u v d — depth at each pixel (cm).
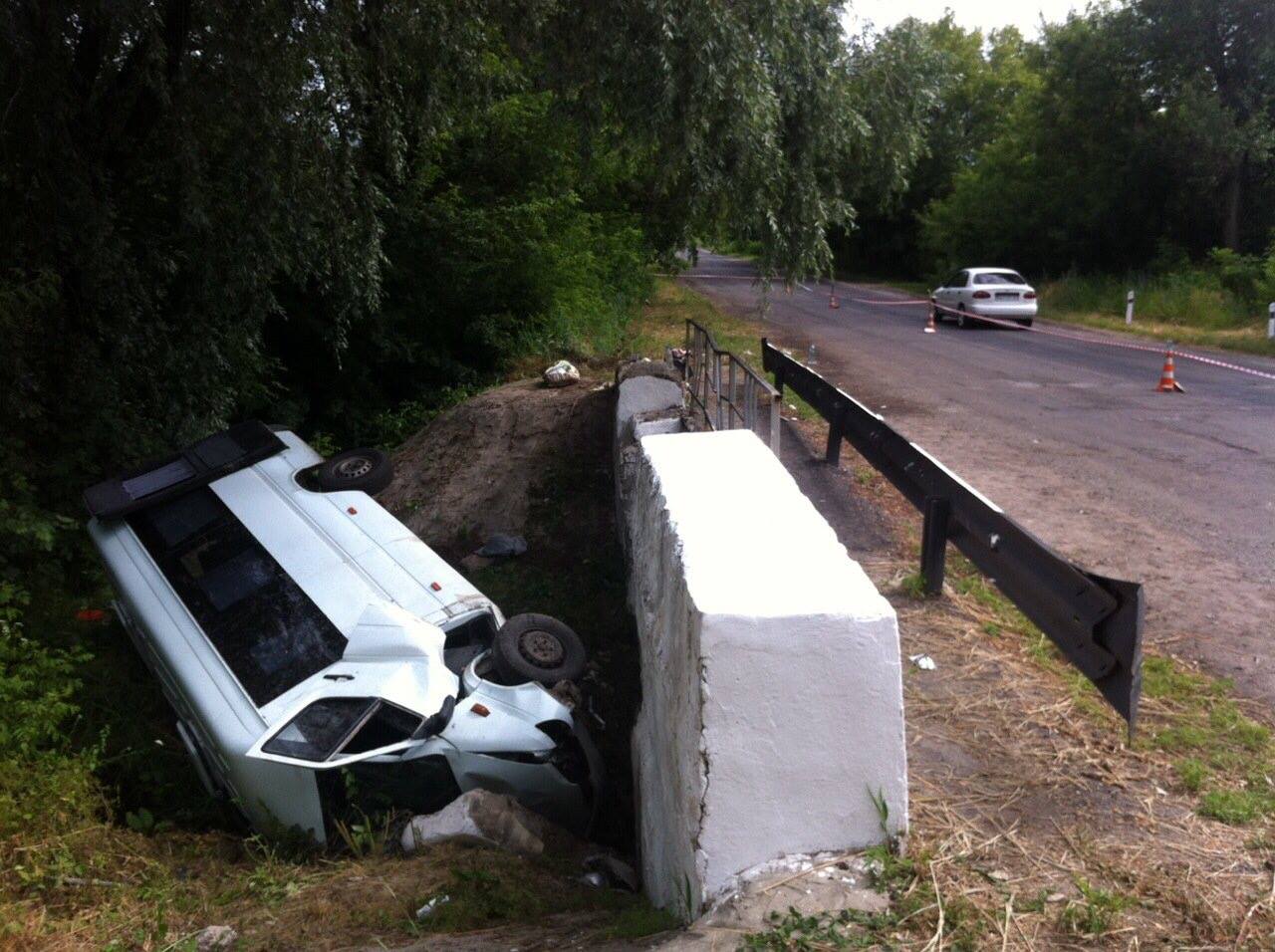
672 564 329
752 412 734
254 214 962
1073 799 357
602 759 625
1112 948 261
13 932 407
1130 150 3319
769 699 270
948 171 5362
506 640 600
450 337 1745
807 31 987
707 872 276
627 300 2305
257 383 1365
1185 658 540
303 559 666
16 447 902
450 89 1088
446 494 1061
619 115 962
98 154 963
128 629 749
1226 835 331
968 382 1589
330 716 543
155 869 497
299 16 912
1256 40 2945
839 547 317
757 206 976
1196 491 897
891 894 268
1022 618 562
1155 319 2727
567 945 307
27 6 841
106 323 994
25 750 552
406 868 442
